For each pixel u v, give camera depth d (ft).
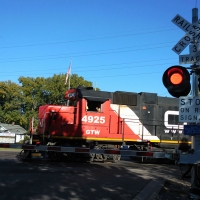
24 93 201.87
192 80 21.15
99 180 34.76
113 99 58.80
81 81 176.55
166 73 20.24
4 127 188.14
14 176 34.45
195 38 20.97
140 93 61.87
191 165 23.24
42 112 58.59
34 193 26.71
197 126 20.57
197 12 22.02
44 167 43.78
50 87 181.98
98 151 47.47
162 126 61.72
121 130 58.34
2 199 24.11
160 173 44.70
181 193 29.35
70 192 27.78
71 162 53.83
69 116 56.59
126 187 31.07
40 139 56.29
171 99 63.82
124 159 69.05
